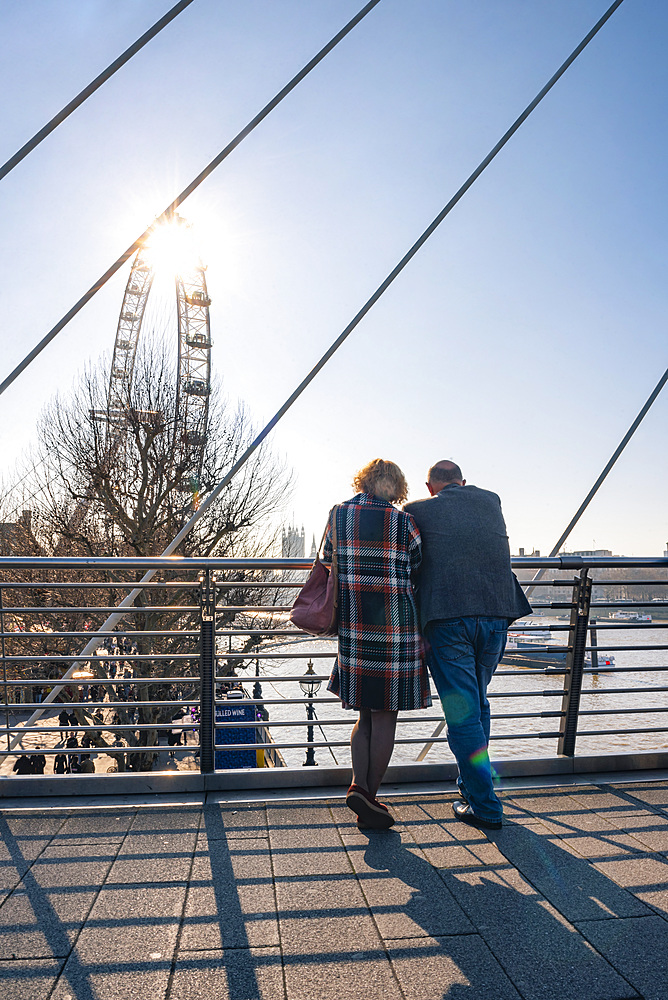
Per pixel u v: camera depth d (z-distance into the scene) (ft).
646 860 8.41
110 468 58.90
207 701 10.96
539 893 7.61
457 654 9.59
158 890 7.66
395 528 9.64
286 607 11.25
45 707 10.82
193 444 61.16
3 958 6.39
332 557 9.82
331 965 6.31
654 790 10.98
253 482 63.93
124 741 50.06
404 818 9.79
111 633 11.00
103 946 6.59
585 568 11.99
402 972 6.21
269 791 10.87
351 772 11.09
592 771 11.79
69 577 51.75
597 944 6.64
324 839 9.06
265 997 5.87
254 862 8.36
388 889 7.70
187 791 10.80
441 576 9.65
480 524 9.83
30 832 9.29
